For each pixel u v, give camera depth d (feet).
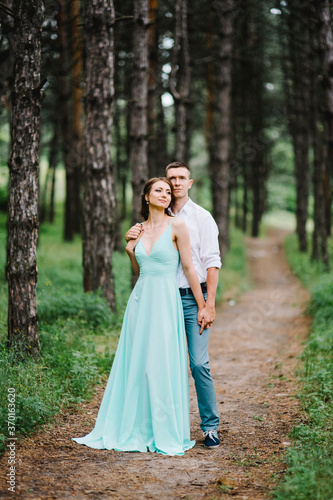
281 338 27.68
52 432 12.52
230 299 43.04
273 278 62.69
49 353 16.80
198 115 81.15
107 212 25.67
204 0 49.85
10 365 14.67
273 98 82.94
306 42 47.03
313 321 28.60
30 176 15.52
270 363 21.61
